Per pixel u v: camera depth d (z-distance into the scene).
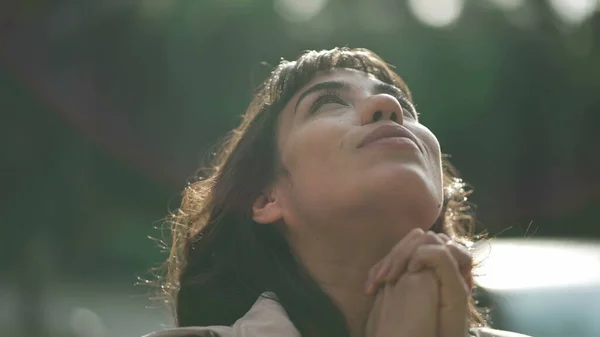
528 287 5.29
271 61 30.48
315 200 2.52
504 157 31.17
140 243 29.00
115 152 30.19
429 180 2.45
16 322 17.06
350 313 2.55
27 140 27.31
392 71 3.09
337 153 2.51
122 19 29.98
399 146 2.46
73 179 28.09
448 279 2.25
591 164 30.81
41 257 17.83
